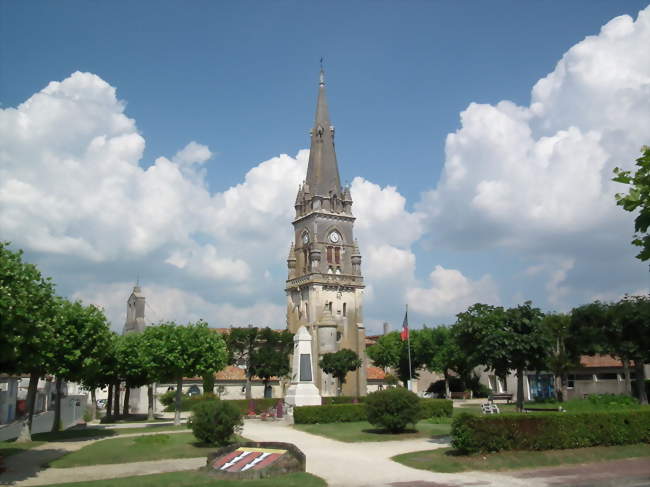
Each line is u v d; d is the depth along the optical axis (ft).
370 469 75.46
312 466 78.02
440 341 309.01
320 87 402.31
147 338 157.79
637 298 173.17
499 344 102.99
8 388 198.70
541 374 250.98
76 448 101.60
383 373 381.40
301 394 170.91
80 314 123.85
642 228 44.55
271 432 129.90
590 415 89.56
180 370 150.61
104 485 63.52
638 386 167.32
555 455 82.43
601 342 172.86
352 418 148.87
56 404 133.59
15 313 71.26
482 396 302.66
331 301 352.49
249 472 67.72
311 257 357.61
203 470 73.87
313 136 394.32
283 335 312.09
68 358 119.65
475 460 78.64
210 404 101.91
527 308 106.52
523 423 84.84
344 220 373.81
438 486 63.72
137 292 323.16
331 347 328.29
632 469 75.41
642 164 45.73
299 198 386.93
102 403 303.89
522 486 64.13
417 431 117.91
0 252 79.92
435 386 332.19
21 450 98.27
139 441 103.40
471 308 109.60
